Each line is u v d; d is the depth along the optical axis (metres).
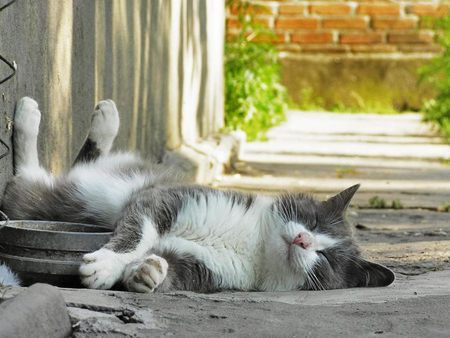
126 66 6.84
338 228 4.63
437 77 19.61
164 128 8.26
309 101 19.94
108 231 4.06
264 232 4.37
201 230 4.14
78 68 5.54
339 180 9.70
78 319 2.81
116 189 4.47
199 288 4.10
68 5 5.24
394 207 7.90
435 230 6.52
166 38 8.32
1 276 3.41
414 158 12.23
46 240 3.52
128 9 6.88
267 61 16.44
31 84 4.59
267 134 14.74
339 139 14.41
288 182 9.26
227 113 13.78
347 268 4.53
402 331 2.98
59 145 5.15
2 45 4.07
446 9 19.17
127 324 2.89
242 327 2.96
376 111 19.69
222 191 4.43
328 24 19.98
